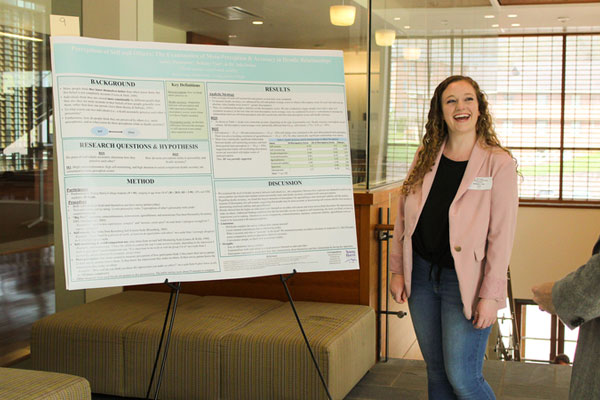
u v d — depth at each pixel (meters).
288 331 3.22
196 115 2.52
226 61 2.60
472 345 2.34
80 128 2.36
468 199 2.31
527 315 11.91
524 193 11.80
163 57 2.51
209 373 3.21
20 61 3.57
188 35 4.48
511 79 11.72
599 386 1.45
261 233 2.57
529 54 11.60
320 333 3.20
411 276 2.46
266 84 2.64
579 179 11.56
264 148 2.61
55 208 3.88
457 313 2.32
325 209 2.67
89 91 2.38
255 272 2.54
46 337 3.42
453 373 2.35
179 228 2.46
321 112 2.71
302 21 4.39
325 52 2.74
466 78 2.41
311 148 2.68
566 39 11.43
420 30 5.71
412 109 5.57
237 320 3.44
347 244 2.68
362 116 4.27
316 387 3.05
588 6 9.30
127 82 2.44
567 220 11.49
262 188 2.59
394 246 2.57
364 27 4.23
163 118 2.48
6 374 2.40
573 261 11.52
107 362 3.33
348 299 3.95
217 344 3.19
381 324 4.25
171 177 2.47
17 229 3.59
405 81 5.30
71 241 2.33
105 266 2.36
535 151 11.70
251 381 3.14
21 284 3.64
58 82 2.35
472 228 2.29
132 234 2.41
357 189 4.27
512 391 3.51
